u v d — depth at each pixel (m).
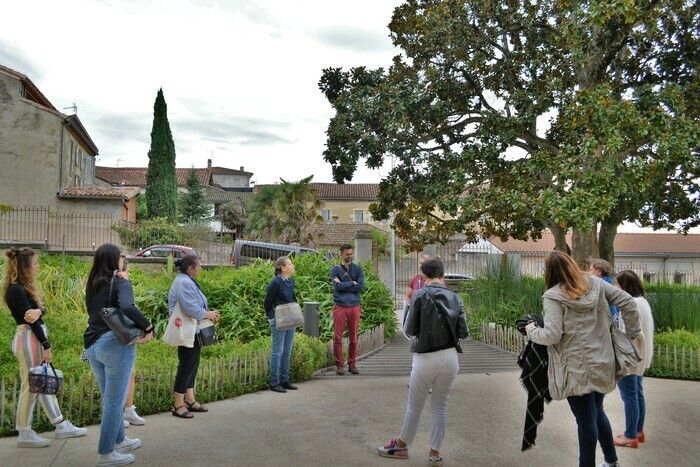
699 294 13.78
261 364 8.45
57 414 5.80
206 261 24.22
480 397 7.94
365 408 7.25
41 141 29.00
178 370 6.74
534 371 4.82
